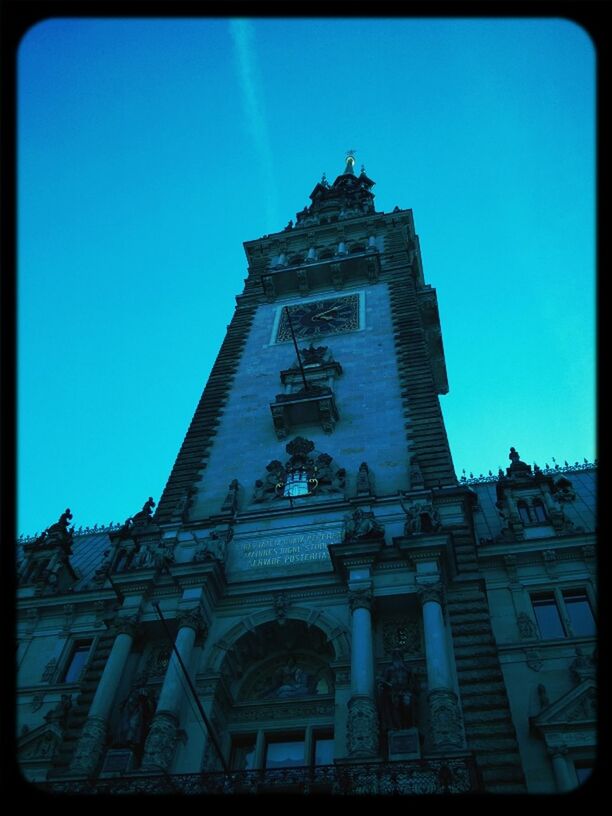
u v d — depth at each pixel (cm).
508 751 2259
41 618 3588
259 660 2859
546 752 2328
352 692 2397
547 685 2569
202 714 2331
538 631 2784
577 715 2397
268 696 2741
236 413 4159
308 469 3572
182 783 2144
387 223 6019
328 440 3775
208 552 3041
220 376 4522
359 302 5041
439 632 2508
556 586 2936
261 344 4800
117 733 2531
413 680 2439
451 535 2806
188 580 2895
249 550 3167
